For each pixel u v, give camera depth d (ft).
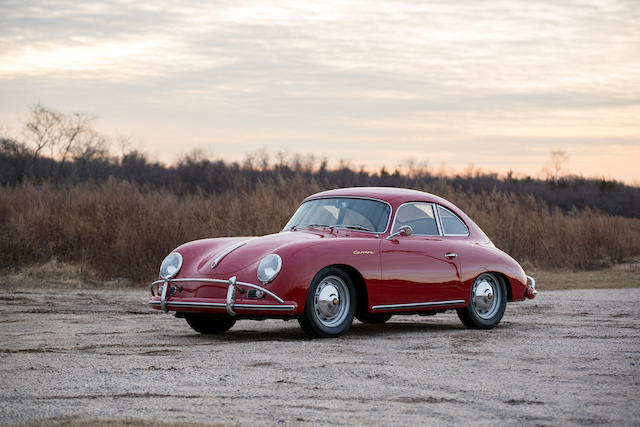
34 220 58.18
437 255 29.17
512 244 70.74
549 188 164.25
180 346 24.48
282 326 31.81
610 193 161.38
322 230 28.94
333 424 14.17
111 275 53.57
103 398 16.20
